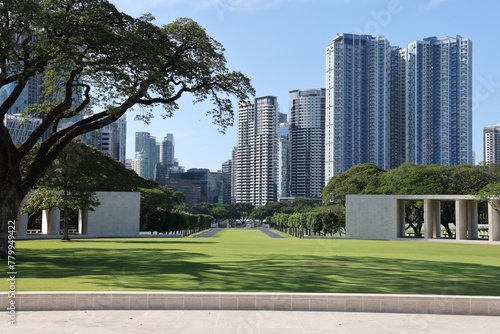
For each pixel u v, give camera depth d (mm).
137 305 11055
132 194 58969
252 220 165250
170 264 20922
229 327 9383
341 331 9188
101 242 43375
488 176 64188
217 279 15500
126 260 23062
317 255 27078
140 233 65688
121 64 22672
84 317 10148
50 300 10898
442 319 10312
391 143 114312
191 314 10539
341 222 62625
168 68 25609
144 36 23906
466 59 103438
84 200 46625
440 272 18359
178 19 25453
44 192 46531
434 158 104125
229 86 26312
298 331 9148
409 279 16016
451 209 68750
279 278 15875
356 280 15586
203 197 176375
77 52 22156
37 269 18672
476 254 30250
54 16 21000
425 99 107875
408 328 9477
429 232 56781
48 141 24891
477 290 13805
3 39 20250
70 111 26156
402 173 69312
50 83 27734
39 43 21688
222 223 155500
